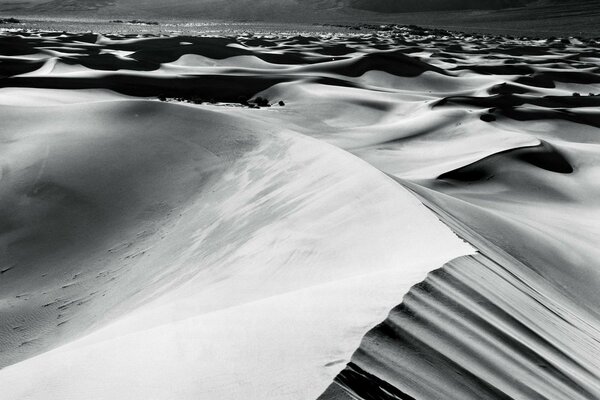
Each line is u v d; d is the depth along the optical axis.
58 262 23.84
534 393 8.73
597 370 11.09
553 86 94.38
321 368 7.31
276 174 27.23
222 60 102.00
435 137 53.62
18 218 26.73
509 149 43.19
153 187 29.52
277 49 121.44
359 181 21.83
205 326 9.66
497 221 23.98
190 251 21.58
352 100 70.31
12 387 9.20
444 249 14.51
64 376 9.02
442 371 8.27
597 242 26.55
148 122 37.03
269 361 7.67
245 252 18.53
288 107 67.62
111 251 24.41
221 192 27.67
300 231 18.62
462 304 10.68
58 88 68.38
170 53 104.31
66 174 30.22
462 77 96.31
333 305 9.62
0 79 69.50
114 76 75.25
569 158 43.94
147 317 13.40
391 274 11.63
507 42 173.62
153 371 8.28
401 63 96.81
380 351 8.05
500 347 9.82
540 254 21.91
